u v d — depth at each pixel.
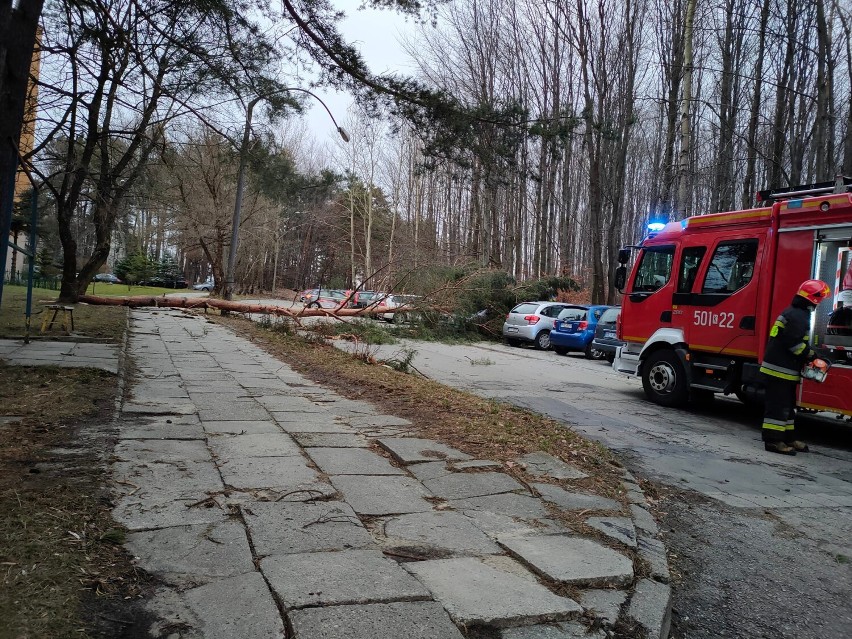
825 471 6.59
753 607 3.41
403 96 8.58
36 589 2.54
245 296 51.50
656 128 32.47
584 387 12.12
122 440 4.99
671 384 10.16
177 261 72.69
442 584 2.90
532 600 2.81
